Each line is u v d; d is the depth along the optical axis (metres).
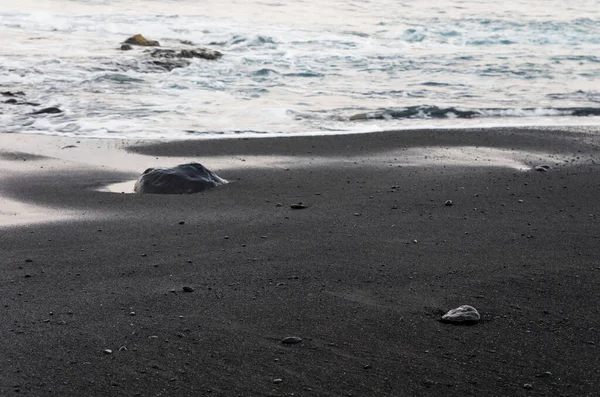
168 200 14.80
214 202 14.65
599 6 53.97
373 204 14.48
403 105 24.42
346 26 43.44
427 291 10.17
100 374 7.86
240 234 12.59
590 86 27.94
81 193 15.33
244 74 29.42
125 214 13.80
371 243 12.12
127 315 9.34
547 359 8.27
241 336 8.78
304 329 8.99
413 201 14.70
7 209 14.12
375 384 7.71
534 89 27.27
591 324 9.16
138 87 26.62
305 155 18.66
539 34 41.41
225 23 43.41
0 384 7.62
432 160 18.25
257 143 19.78
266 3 51.22
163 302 9.76
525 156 18.83
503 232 12.77
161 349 8.42
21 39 36.22
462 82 28.36
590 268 11.05
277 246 11.98
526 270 10.95
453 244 12.11
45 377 7.78
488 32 42.09
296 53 34.53
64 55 32.03
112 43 36.44
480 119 23.06
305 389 7.61
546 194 15.38
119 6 48.59
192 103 24.45
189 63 31.23
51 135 20.36
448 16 48.38
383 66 31.38
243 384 7.69
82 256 11.53
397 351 8.44
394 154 18.81
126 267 11.07
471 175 16.84
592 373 7.96
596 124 22.55
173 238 12.39
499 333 8.91
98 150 18.97
